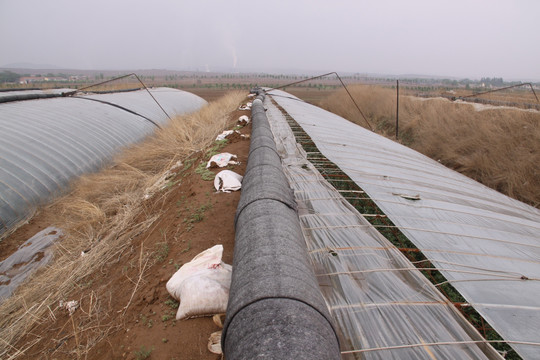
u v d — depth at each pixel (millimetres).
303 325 2100
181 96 27094
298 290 2412
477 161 10492
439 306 3188
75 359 3314
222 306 3281
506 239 4855
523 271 3963
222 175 6609
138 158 10555
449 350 2717
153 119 16984
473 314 3619
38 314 4359
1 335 4070
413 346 2740
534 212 6969
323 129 11977
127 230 6258
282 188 4500
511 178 9102
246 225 3459
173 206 6305
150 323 3328
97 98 16844
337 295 3316
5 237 6520
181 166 9391
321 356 1943
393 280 3562
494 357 2666
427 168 8766
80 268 5238
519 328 2994
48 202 7824
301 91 63625
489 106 15422
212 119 15742
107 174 9555
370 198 5809
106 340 3383
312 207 5250
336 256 3936
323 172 7191
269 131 8477
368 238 4395
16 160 8008
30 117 10797
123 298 4027
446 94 24828
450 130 13227
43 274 5375
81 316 4008
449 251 4285
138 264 4676
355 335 2844
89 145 10672
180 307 3297
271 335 2016
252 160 5766
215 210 5598
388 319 3021
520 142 10289
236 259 3084
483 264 4051
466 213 5645
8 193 7062
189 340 3051
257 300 2316
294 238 3250
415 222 5047
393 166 8195
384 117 19969
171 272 4082
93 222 6840
